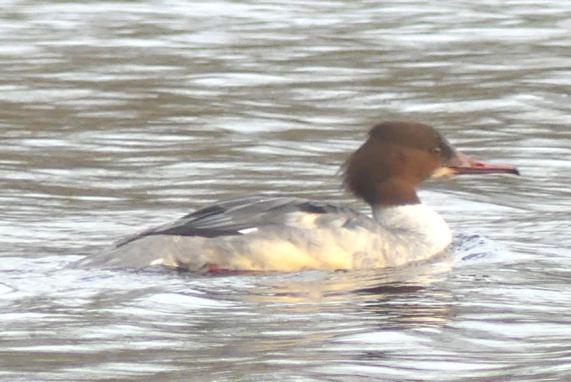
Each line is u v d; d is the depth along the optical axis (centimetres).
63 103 2100
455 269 1309
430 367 988
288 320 1117
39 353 1019
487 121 2012
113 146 1862
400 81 2239
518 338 1071
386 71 2302
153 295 1184
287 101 2122
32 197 1600
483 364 995
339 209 1328
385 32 2595
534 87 2189
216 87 2203
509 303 1180
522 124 1995
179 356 1014
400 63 2356
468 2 2889
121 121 2000
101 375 966
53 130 1945
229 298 1186
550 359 1006
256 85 2217
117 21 2714
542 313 1147
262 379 955
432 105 2097
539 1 2898
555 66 2323
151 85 2212
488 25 2653
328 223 1302
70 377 960
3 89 2178
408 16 2744
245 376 963
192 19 2733
